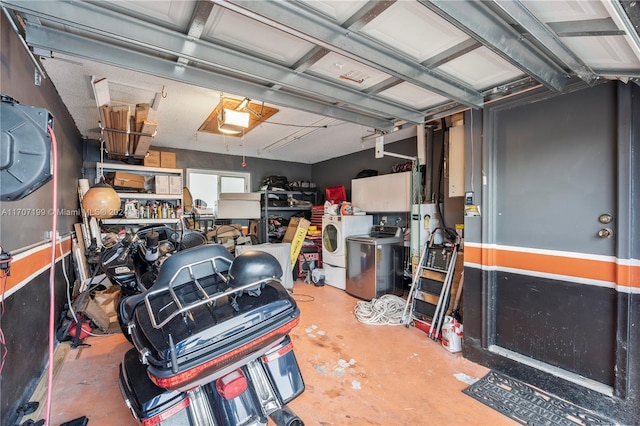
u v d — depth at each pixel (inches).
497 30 53.6
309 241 201.9
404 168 161.8
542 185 81.5
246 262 56.8
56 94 106.6
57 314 107.6
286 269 170.9
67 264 125.4
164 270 58.5
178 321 50.6
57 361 93.8
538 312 82.3
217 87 79.3
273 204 214.7
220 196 194.7
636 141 65.6
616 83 68.7
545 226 81.0
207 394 57.1
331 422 67.7
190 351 46.8
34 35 59.8
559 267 78.2
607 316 70.3
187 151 207.2
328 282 185.3
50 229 93.0
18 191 40.8
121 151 161.8
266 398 60.9
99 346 104.9
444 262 119.1
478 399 75.5
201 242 96.0
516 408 72.0
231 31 62.4
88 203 96.7
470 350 95.3
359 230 179.2
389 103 96.3
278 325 55.7
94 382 83.6
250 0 48.0
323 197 246.2
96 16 54.5
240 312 53.3
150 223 177.8
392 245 157.5
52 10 50.8
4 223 60.6
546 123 80.7
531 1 45.2
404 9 52.5
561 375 75.9
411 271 151.8
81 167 168.1
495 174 91.6
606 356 70.2
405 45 62.9
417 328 120.3
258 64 71.7
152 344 47.4
